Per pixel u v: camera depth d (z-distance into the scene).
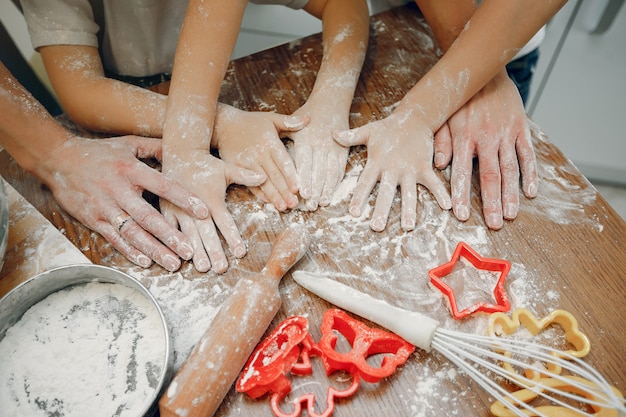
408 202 0.74
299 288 0.67
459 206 0.73
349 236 0.72
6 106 0.74
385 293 0.66
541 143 0.82
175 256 0.69
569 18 1.26
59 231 0.74
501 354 0.61
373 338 0.60
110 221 0.71
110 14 1.00
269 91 0.91
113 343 0.61
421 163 0.77
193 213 0.71
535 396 0.57
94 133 0.86
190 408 0.53
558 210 0.74
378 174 0.77
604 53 1.32
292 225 0.69
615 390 0.56
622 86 1.38
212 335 0.58
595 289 0.66
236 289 0.62
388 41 0.99
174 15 1.07
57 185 0.75
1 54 1.22
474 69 0.78
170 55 1.13
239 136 0.79
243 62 0.96
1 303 0.59
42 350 0.60
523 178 0.77
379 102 0.88
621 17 1.24
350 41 0.90
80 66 0.87
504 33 0.76
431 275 0.66
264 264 0.69
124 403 0.56
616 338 0.62
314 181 0.75
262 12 1.59
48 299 0.64
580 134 1.49
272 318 0.62
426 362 0.60
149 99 0.82
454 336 0.59
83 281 0.65
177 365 0.60
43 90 1.27
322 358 0.60
